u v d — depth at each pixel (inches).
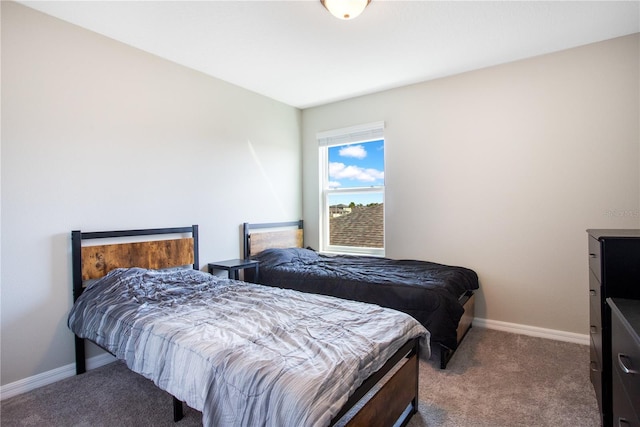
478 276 124.9
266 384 44.5
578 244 107.7
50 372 85.9
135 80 103.7
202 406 49.2
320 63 115.6
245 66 118.0
